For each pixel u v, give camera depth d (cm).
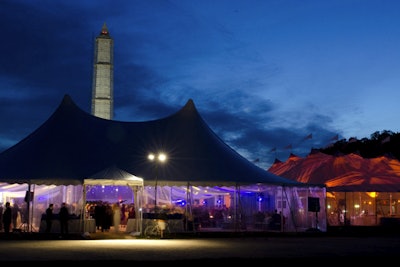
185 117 2789
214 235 2297
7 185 2412
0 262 1302
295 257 1502
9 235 2130
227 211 2614
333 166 3316
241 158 2750
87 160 2397
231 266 1352
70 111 2708
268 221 2506
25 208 2414
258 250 1705
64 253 1547
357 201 3139
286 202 2547
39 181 2214
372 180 3078
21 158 2391
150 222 2250
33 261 1323
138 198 2498
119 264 1320
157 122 2761
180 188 2681
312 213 2570
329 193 3116
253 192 2600
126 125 2717
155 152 2525
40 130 2636
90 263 1322
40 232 2180
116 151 2495
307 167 3444
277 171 3825
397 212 3127
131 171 2358
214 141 2725
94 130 2625
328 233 2483
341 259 1484
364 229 2795
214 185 2377
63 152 2425
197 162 2500
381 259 1503
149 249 1702
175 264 1346
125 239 2094
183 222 2325
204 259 1414
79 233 2181
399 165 3362
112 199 2838
